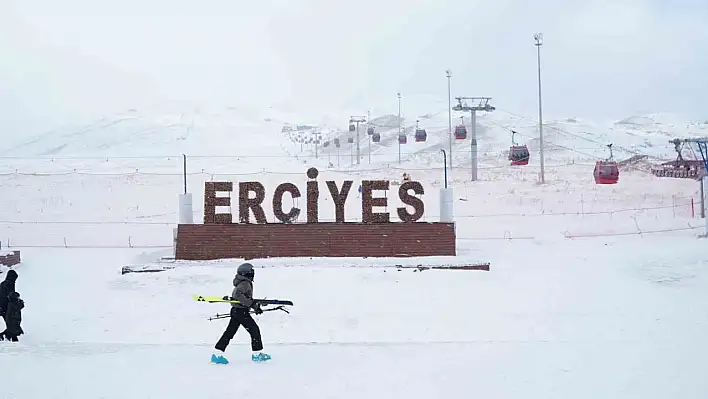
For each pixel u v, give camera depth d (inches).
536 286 871.1
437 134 5556.1
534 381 411.5
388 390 396.2
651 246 1159.0
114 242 1397.6
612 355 484.1
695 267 960.3
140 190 2135.8
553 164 3230.8
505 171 2600.9
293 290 847.7
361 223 1098.1
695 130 5935.0
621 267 995.9
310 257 1056.2
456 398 377.7
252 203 1116.5
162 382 417.7
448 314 720.3
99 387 406.3
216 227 1095.0
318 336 621.6
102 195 2054.6
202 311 751.7
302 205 1851.6
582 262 1050.1
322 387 403.9
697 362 457.4
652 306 746.2
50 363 475.2
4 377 432.5
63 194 2070.6
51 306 784.9
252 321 482.9
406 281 894.4
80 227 1589.6
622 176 2375.7
